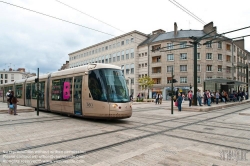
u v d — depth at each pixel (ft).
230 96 87.45
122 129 26.45
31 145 18.29
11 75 299.38
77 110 35.40
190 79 146.51
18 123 30.99
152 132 24.58
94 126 28.73
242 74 195.93
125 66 176.96
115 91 31.81
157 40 162.20
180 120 35.65
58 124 30.32
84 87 34.01
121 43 180.96
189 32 160.04
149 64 161.89
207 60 149.07
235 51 173.78
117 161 14.06
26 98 58.13
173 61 150.41
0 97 91.40
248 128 28.02
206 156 15.11
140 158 14.70
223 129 27.14
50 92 44.32
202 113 48.14
